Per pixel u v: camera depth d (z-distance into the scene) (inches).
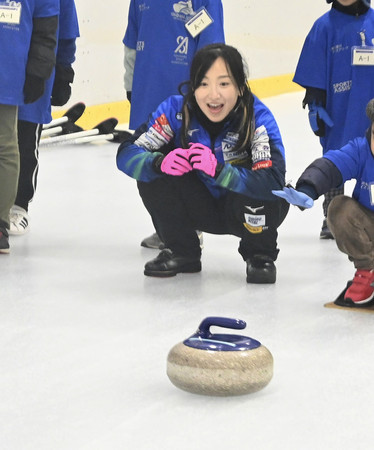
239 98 217.3
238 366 150.6
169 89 272.8
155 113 226.1
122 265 244.7
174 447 133.7
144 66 273.7
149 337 183.8
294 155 453.4
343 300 207.5
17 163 254.7
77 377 161.6
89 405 149.3
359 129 271.3
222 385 150.4
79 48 538.0
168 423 142.3
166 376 162.6
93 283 225.6
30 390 155.6
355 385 158.9
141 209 322.7
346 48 268.7
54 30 255.0
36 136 279.6
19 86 250.5
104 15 551.8
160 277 231.9
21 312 200.2
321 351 176.1
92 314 199.5
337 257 257.0
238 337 157.9
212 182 223.0
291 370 165.6
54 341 181.0
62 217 307.0
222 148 220.1
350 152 203.0
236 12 697.0
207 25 269.0
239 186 211.5
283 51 767.1
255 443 135.4
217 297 213.9
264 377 152.4
